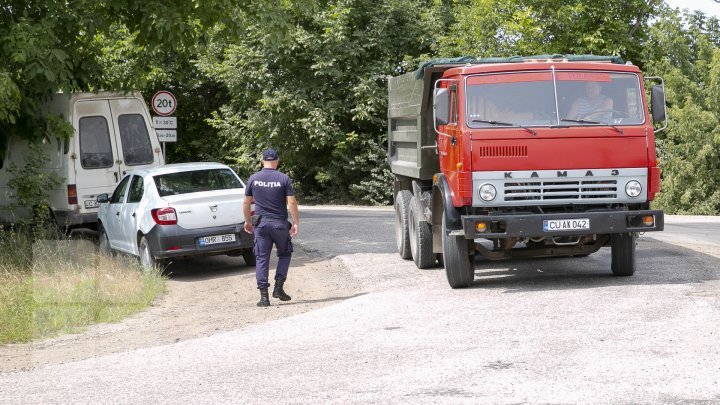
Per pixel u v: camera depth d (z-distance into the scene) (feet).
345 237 71.72
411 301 41.83
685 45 125.80
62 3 62.34
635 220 42.09
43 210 68.28
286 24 64.03
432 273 51.13
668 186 117.29
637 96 43.24
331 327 36.68
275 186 44.80
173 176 57.98
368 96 128.06
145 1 62.39
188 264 62.80
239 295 48.57
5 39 57.67
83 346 36.47
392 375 27.71
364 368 28.86
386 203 132.98
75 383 29.22
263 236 44.70
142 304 46.60
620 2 131.03
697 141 115.24
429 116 51.62
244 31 65.10
